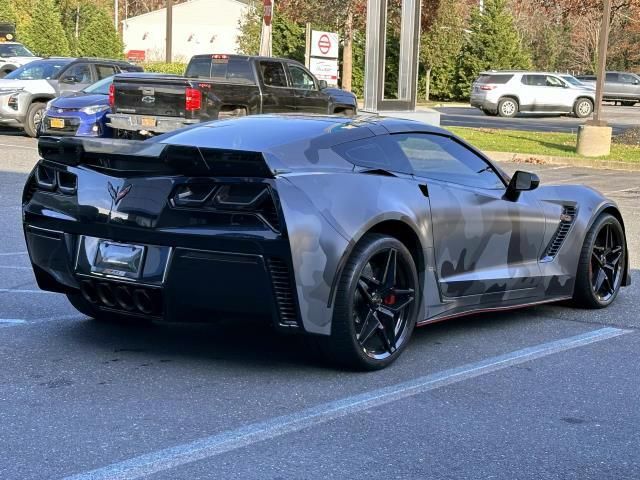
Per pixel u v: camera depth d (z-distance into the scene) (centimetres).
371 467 383
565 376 525
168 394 471
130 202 493
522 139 2361
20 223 1020
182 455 390
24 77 2100
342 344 496
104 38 5381
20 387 477
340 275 484
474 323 654
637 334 632
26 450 391
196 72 1812
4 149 1784
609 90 4828
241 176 472
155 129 1552
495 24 5334
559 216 664
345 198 494
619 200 1403
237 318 483
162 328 607
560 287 668
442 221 557
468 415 453
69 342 568
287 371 517
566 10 2608
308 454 395
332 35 2397
